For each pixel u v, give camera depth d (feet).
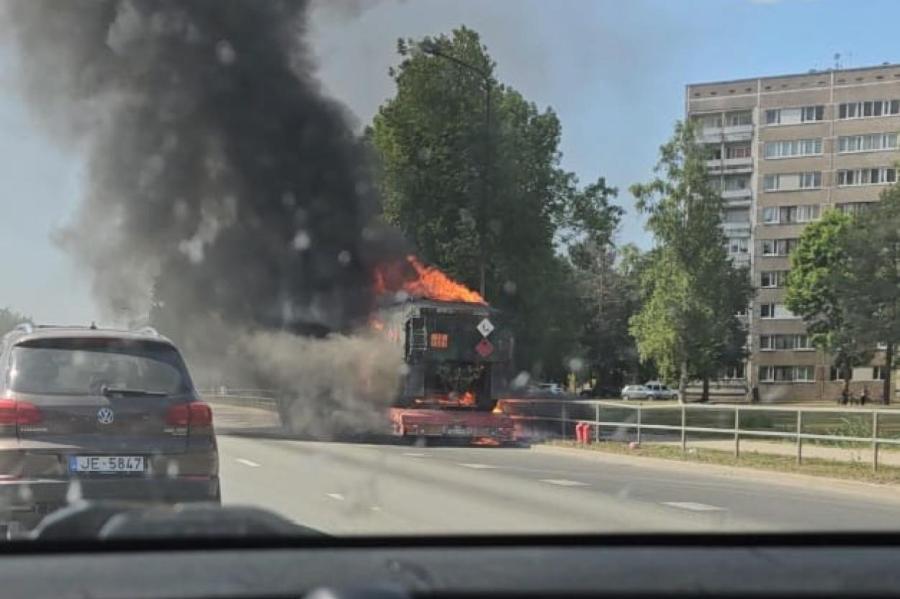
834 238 246.88
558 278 130.82
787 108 309.22
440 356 75.36
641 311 224.33
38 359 24.45
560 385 221.05
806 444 64.95
